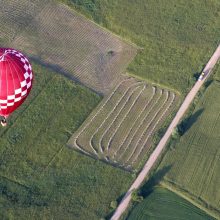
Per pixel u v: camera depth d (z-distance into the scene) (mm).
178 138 60781
